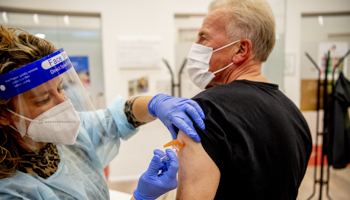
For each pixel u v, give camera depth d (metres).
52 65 0.60
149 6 2.39
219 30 0.74
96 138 0.83
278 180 0.60
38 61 0.57
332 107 1.95
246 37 0.71
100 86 2.75
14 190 0.58
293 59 2.60
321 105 2.74
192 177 0.53
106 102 2.47
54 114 0.62
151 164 0.58
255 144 0.56
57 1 2.25
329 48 2.68
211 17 0.76
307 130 0.74
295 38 2.57
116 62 2.43
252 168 0.55
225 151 0.53
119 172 2.65
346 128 1.93
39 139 0.63
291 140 0.63
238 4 0.72
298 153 0.66
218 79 0.83
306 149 0.74
